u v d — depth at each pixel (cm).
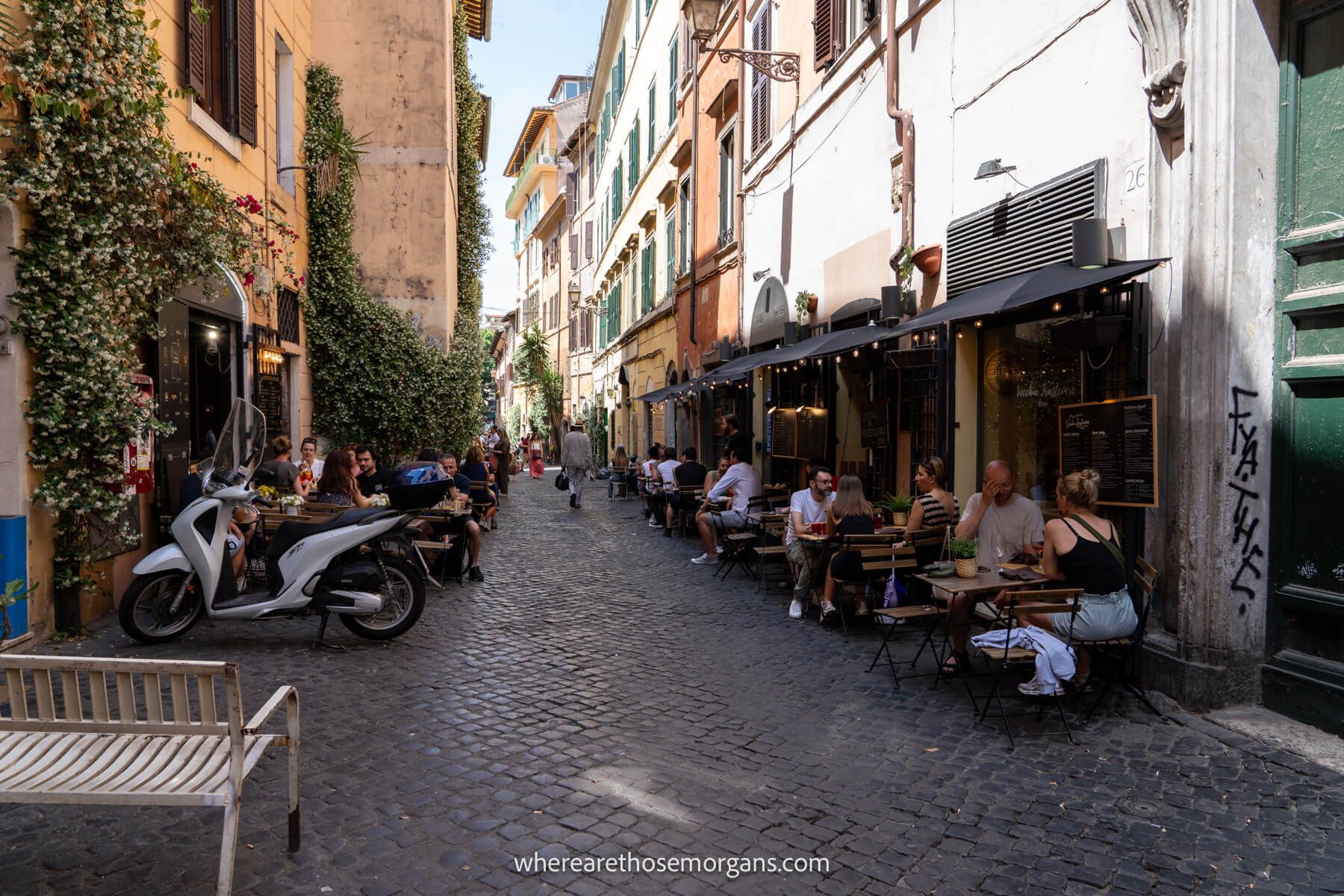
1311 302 462
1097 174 606
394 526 683
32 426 613
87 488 638
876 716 515
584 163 4069
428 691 557
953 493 792
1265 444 486
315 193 1362
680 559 1180
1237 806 384
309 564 656
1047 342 700
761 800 398
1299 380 471
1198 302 489
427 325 1576
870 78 1041
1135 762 436
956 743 469
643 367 2683
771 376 1430
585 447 1939
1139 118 570
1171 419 523
